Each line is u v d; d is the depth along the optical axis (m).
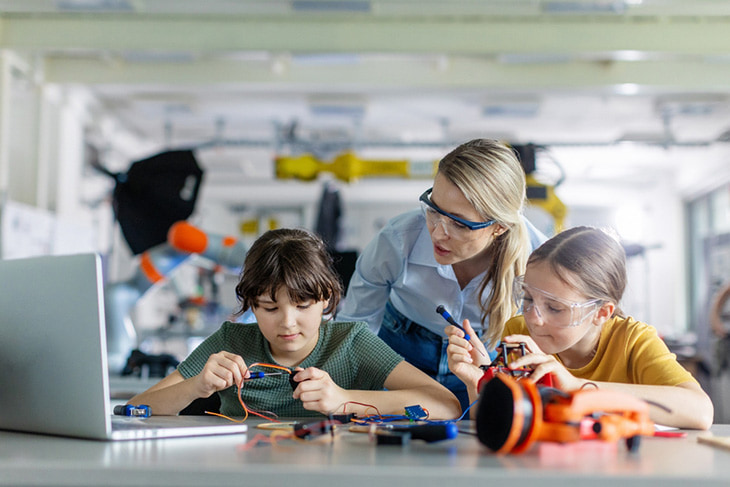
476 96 6.17
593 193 9.22
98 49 4.54
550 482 0.70
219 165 8.60
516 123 7.09
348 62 5.22
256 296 1.37
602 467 0.76
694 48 4.46
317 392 1.23
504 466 0.76
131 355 3.32
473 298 1.92
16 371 1.07
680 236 8.87
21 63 5.01
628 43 4.46
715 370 4.83
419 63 5.21
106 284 3.78
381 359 1.52
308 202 9.47
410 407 1.27
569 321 1.30
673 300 8.85
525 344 1.15
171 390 1.36
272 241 1.42
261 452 0.85
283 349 1.44
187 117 6.75
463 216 1.53
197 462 0.76
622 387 1.18
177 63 5.33
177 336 4.90
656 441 1.03
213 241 3.50
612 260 1.36
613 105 6.43
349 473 0.71
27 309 1.05
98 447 0.90
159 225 3.85
